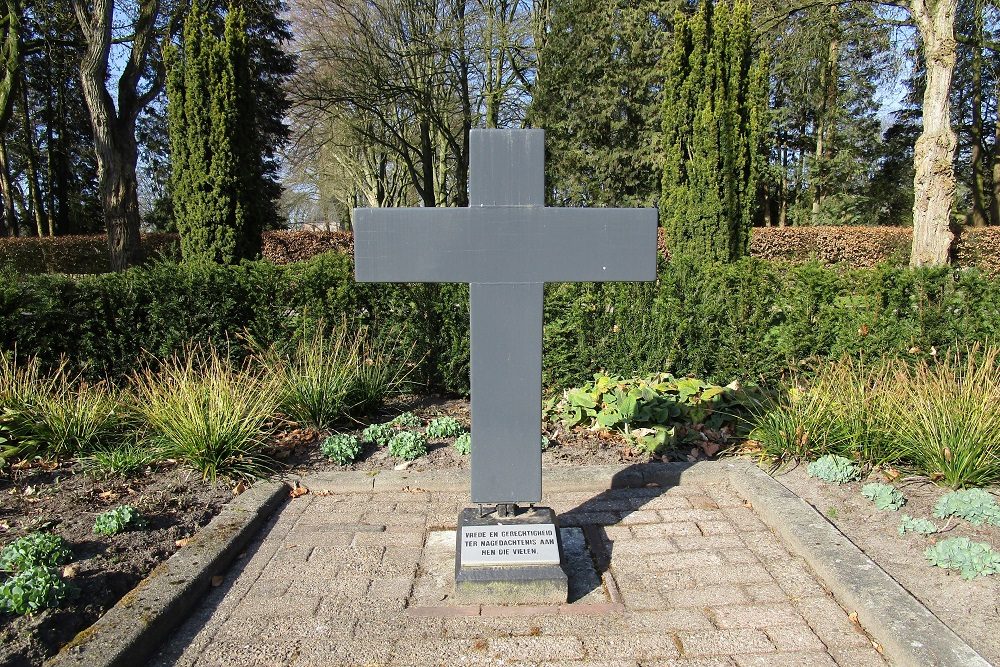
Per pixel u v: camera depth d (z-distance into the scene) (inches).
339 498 133.5
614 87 684.7
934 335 180.4
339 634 87.0
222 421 144.5
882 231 609.0
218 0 563.2
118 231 482.6
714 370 198.1
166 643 85.4
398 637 86.3
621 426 163.6
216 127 285.6
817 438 145.6
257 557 108.3
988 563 93.9
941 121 369.1
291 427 166.9
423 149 845.2
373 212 95.7
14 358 174.6
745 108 316.8
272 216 934.4
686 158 328.8
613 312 200.7
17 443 145.9
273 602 94.8
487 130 95.0
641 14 677.9
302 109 814.5
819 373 184.2
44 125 975.6
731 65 309.4
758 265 196.9
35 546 96.9
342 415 175.5
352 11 728.3
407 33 760.3
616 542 112.3
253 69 800.3
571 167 708.7
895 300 186.4
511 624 89.0
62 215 987.9
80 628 84.5
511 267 97.3
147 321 196.2
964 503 112.0
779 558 105.2
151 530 113.0
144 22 476.4
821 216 814.5
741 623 88.0
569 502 129.9
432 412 191.8
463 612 91.9
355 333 203.5
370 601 94.8
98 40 454.9
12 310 182.9
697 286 199.6
